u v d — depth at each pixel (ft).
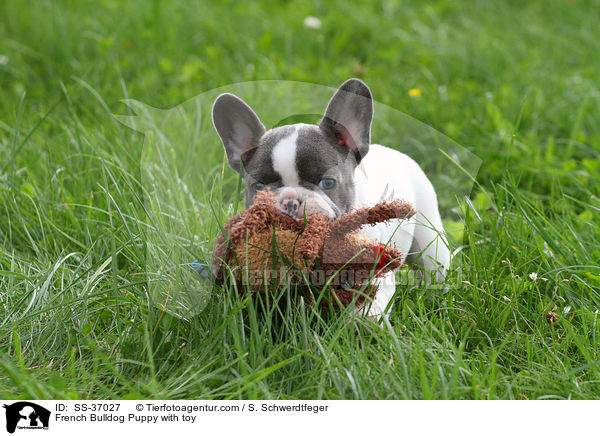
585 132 6.11
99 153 5.13
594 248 4.66
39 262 4.49
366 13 9.09
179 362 3.99
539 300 4.32
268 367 3.86
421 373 3.71
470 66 7.64
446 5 9.73
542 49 8.34
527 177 5.57
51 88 6.77
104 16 8.36
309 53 7.81
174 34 7.93
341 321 3.93
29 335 4.15
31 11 8.29
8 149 5.41
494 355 3.87
